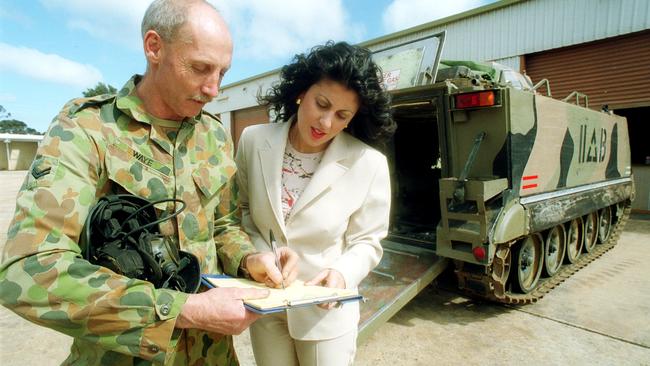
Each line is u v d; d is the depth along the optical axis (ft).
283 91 5.44
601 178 17.58
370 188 5.43
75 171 3.41
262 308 3.26
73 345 3.98
